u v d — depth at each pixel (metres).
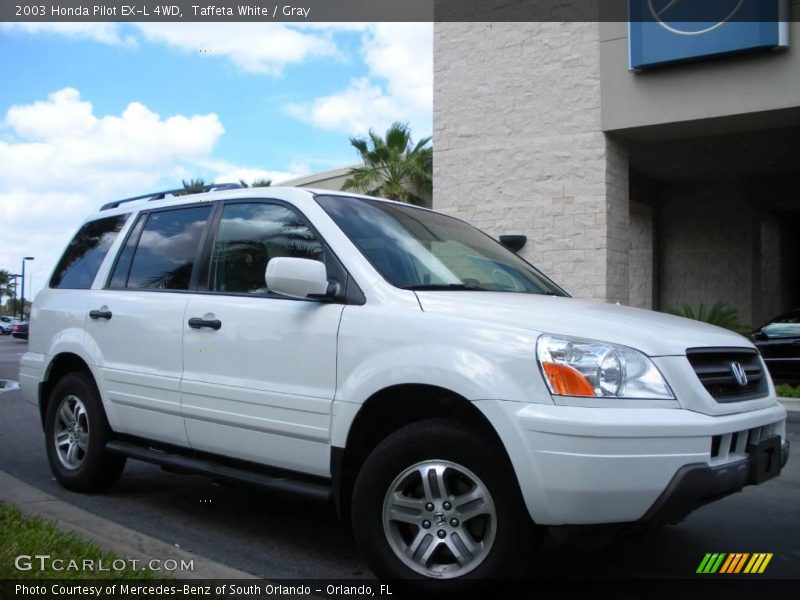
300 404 3.96
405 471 3.54
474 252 4.86
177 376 4.66
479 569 3.35
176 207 5.29
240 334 4.33
